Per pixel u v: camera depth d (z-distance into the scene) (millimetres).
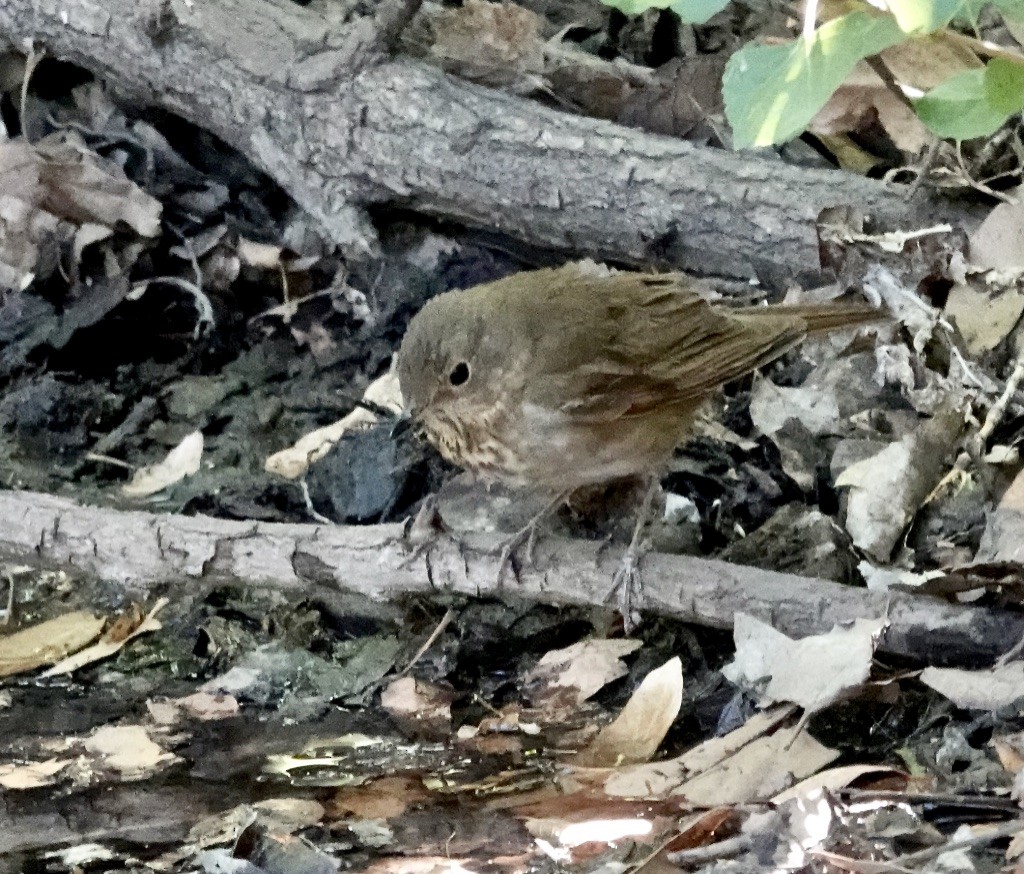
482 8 11992
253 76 11219
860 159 11156
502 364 7629
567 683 8070
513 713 7902
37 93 12844
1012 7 6996
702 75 11516
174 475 10227
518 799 6930
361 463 9844
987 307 9359
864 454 9188
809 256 10078
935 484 8859
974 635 6977
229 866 6438
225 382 11273
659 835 6367
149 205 11797
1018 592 6930
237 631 8750
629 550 7695
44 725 7879
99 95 12703
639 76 11742
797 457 9406
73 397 10992
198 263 11891
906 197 9938
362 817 6852
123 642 8672
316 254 11891
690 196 10352
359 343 11484
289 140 11383
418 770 7328
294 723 7883
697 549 8914
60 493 10055
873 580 8156
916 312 9273
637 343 7773
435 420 7848
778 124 6668
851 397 9742
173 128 12609
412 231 11867
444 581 7840
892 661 7285
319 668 8414
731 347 7980
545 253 11633
